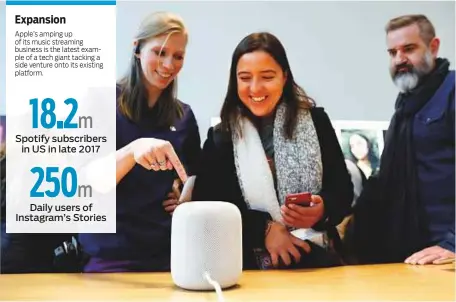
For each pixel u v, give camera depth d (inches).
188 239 33.7
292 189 41.9
